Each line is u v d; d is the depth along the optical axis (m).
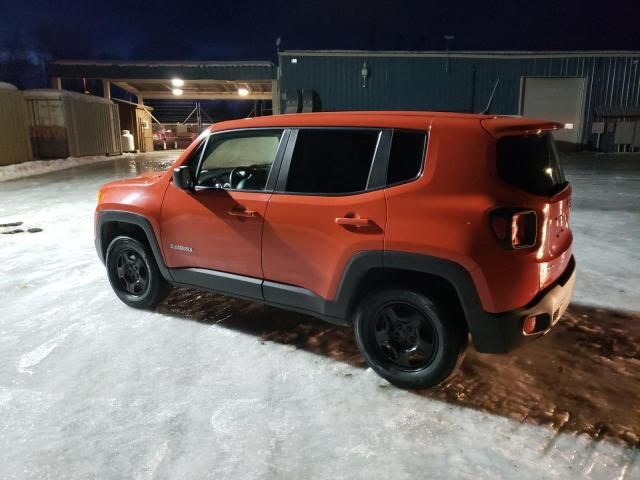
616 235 6.78
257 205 3.42
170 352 3.50
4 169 15.39
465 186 2.69
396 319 3.00
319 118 3.30
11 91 17.02
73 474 2.29
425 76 22.27
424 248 2.73
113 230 4.52
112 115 25.69
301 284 3.32
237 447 2.48
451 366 2.85
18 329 3.89
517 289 2.63
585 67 21.78
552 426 2.64
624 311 4.13
